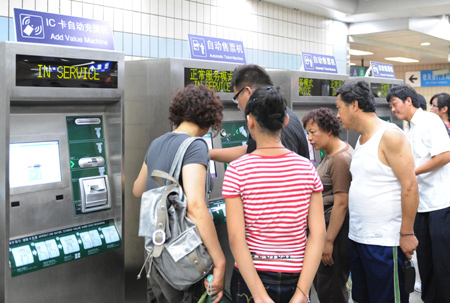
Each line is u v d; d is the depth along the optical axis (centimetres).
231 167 176
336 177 260
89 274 246
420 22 774
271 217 172
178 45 500
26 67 207
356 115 239
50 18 230
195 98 211
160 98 271
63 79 220
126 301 304
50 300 231
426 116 323
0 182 208
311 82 374
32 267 218
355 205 242
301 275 174
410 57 1184
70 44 237
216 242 197
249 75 227
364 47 936
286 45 643
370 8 703
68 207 240
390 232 234
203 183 197
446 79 1360
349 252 255
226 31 554
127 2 447
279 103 173
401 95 331
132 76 292
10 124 223
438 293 323
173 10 492
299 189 173
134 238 294
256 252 175
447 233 316
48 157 235
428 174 320
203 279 210
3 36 358
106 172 257
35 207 228
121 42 445
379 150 232
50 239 230
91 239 243
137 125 290
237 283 187
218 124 220
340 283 270
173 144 202
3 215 208
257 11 593
